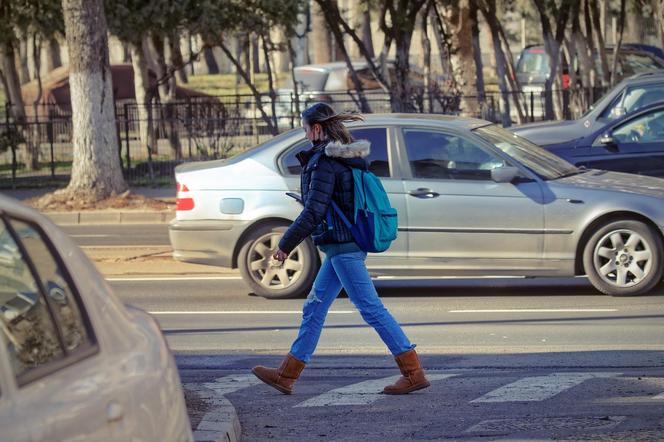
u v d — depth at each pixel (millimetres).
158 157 47469
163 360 6418
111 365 5738
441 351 15711
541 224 19438
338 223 12258
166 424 6203
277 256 12227
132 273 24422
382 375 14273
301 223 12109
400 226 19609
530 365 14625
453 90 48156
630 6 65000
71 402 5195
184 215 20625
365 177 12281
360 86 51969
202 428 10586
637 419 11484
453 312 18828
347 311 19234
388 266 19734
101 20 38094
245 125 47406
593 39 57875
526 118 48344
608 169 26094
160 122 47875
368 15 69125
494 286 21406
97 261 26250
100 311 5949
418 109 47000
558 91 48219
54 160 48781
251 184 20359
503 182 19484
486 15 52125
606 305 19047
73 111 38156
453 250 19562
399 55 48875
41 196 41781
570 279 21953
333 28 51344
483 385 13359
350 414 12102
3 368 4859
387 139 19875
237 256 20531
